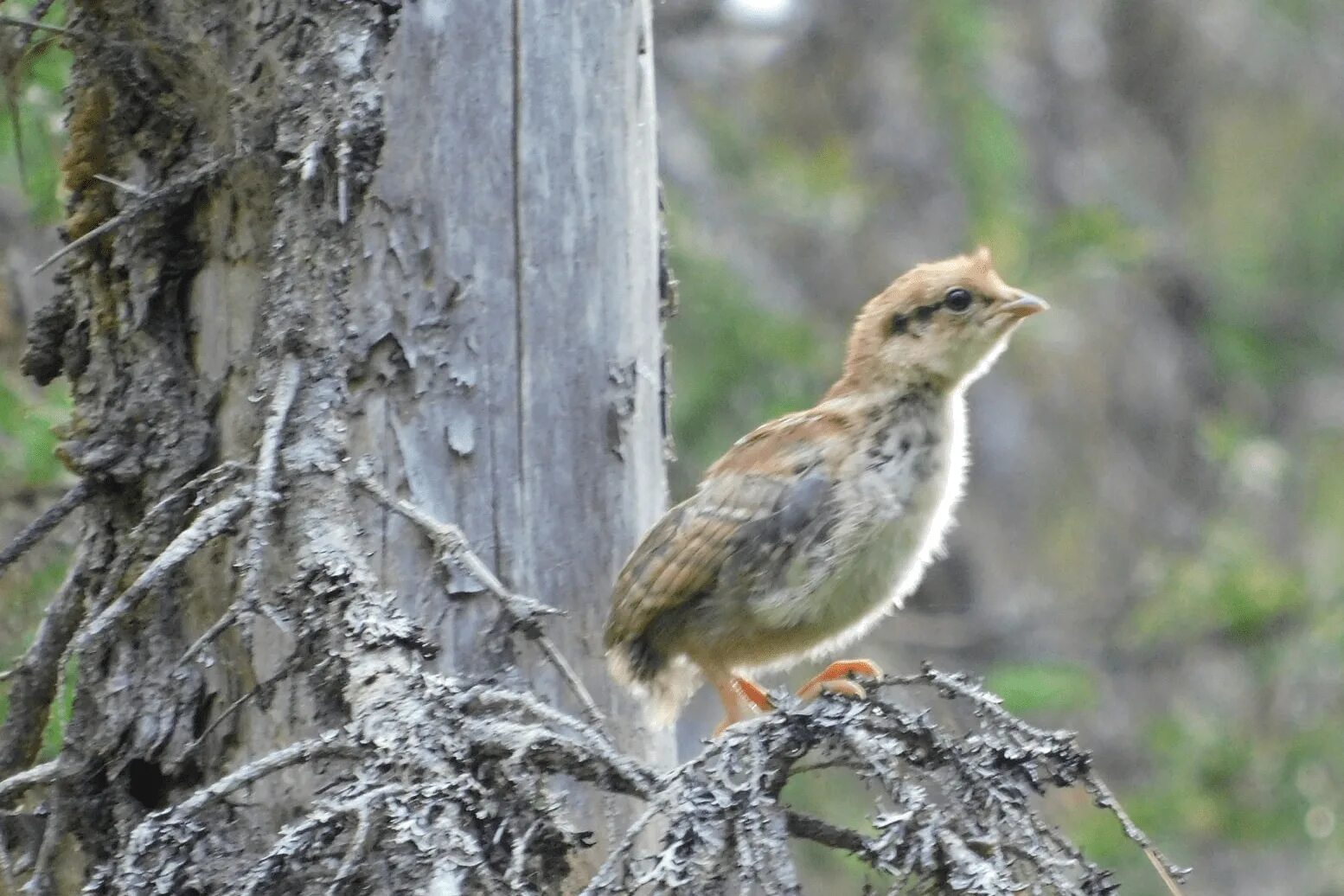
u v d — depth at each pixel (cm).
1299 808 1998
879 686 1048
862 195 2345
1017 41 2664
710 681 1130
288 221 871
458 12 993
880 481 1132
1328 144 2803
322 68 862
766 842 718
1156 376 2591
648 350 1065
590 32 1024
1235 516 2519
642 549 1040
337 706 852
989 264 1229
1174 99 2816
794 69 2508
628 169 1040
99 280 996
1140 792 2077
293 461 845
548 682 1005
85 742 959
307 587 816
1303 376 2602
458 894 683
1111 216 2238
